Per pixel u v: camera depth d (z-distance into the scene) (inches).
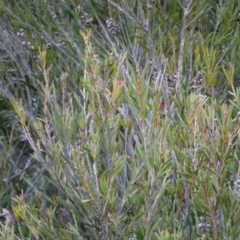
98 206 123.6
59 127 129.9
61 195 199.2
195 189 125.3
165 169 122.0
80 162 124.3
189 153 124.0
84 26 187.5
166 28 181.9
